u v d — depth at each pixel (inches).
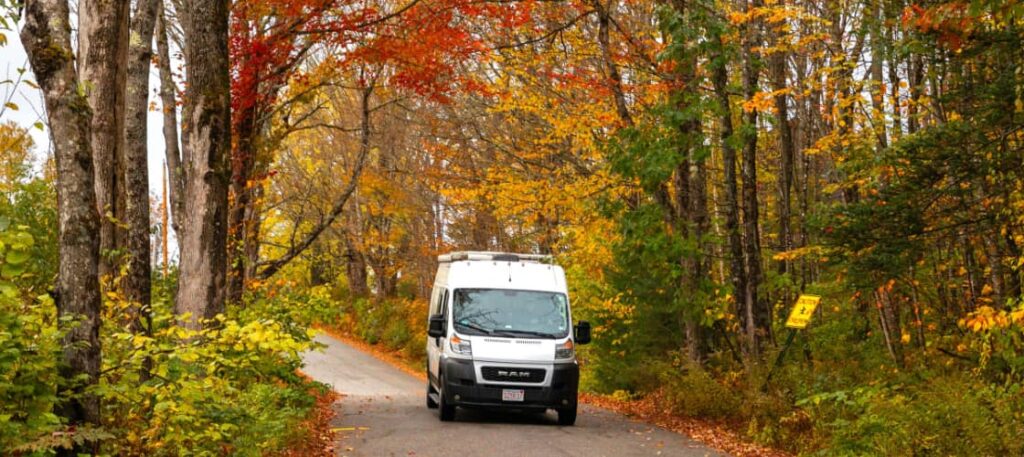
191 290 502.6
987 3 355.3
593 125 770.8
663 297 773.9
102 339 279.9
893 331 694.5
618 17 826.2
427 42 646.5
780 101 837.8
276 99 890.7
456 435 502.9
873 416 421.7
